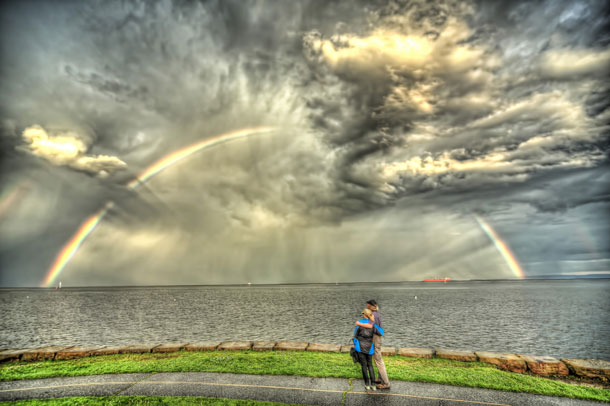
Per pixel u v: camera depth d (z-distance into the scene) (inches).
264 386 350.6
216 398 319.9
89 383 366.0
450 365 423.2
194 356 474.3
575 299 3654.0
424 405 302.7
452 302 3344.0
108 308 2977.4
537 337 1259.2
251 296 5344.5
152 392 337.7
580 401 312.3
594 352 1010.1
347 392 333.4
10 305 3526.1
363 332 343.6
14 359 481.4
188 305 3277.6
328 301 3722.9
